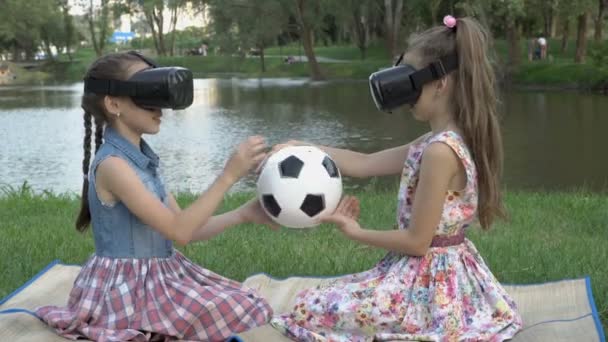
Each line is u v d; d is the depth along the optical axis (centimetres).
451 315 316
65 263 450
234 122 2042
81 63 5759
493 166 329
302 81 3909
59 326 325
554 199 775
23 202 799
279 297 393
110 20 6219
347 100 2666
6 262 494
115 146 324
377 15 4562
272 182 331
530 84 3002
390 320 321
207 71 5119
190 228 315
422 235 315
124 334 313
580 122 1895
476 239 570
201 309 322
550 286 396
